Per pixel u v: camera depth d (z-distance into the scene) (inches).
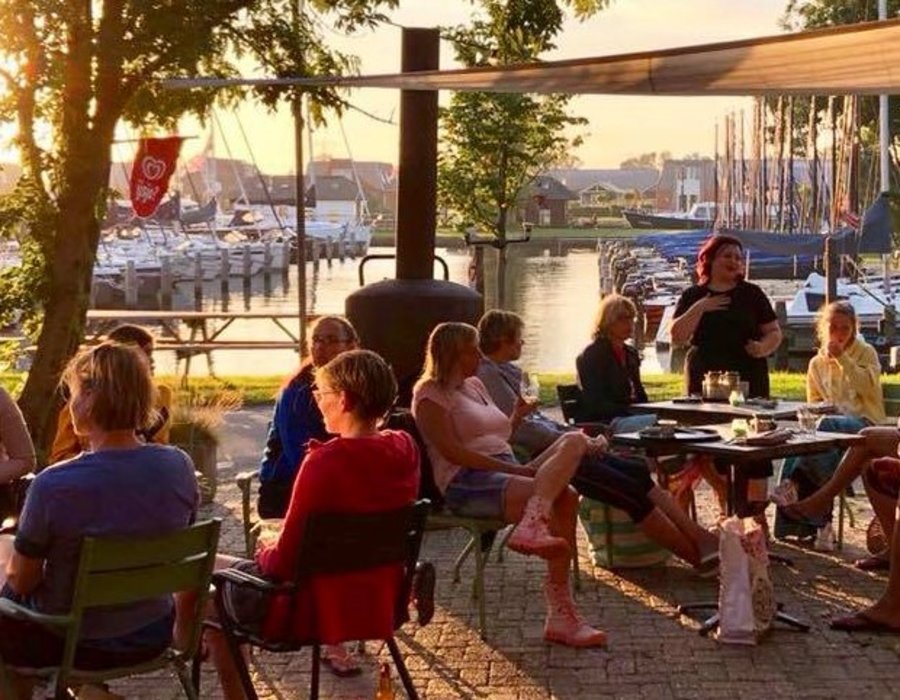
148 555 183.3
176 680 247.9
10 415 238.2
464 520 273.7
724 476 350.6
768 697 235.6
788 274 1669.5
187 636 207.0
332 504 201.3
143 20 431.2
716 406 345.4
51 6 417.4
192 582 191.3
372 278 2544.3
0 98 444.5
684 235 2304.4
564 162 1002.7
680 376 727.7
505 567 328.8
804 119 2181.3
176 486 188.2
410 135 425.4
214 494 410.6
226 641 209.6
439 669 253.0
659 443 292.7
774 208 2239.2
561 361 1136.8
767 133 2300.7
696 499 411.2
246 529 301.0
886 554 322.3
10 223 461.4
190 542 188.4
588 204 5728.3
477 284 941.2
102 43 428.8
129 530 182.5
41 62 431.8
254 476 303.4
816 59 199.5
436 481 278.1
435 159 428.1
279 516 279.0
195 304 2081.7
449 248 3257.9
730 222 2491.4
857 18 2076.8
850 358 358.3
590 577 319.3
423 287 415.2
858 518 379.9
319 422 271.4
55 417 462.6
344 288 2311.8
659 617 286.0
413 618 284.7
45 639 185.5
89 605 179.9
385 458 205.3
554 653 261.6
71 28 435.5
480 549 273.3
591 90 233.0
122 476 183.3
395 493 206.5
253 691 207.9
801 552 341.4
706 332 370.9
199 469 400.5
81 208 463.8
